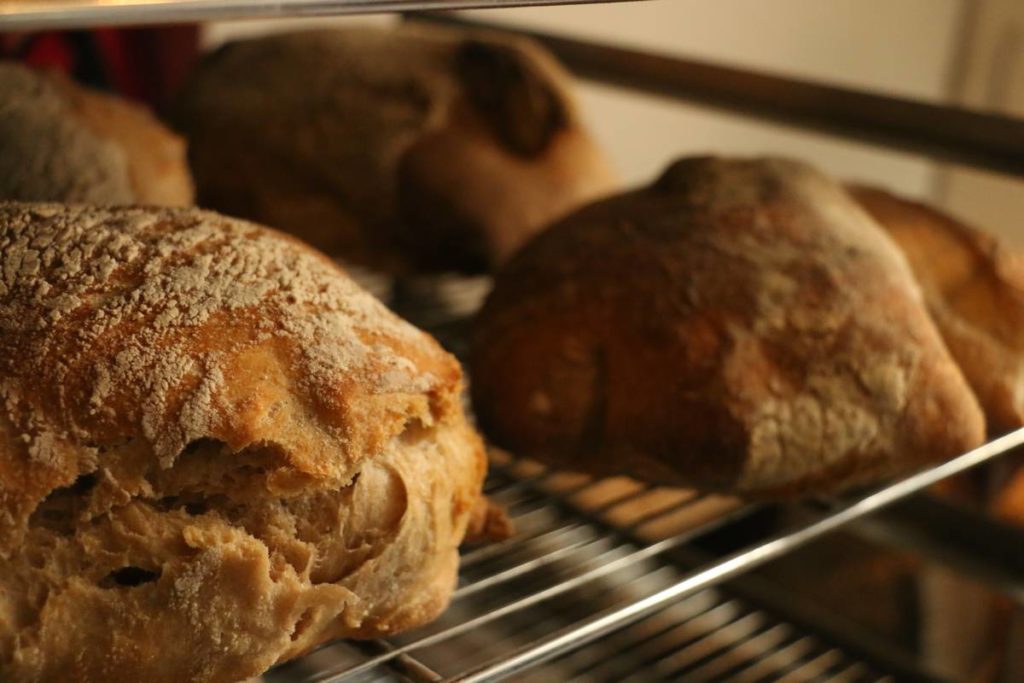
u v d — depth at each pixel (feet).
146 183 2.68
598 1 2.09
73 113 2.68
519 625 2.75
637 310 2.50
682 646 2.82
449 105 3.14
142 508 2.04
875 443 2.48
